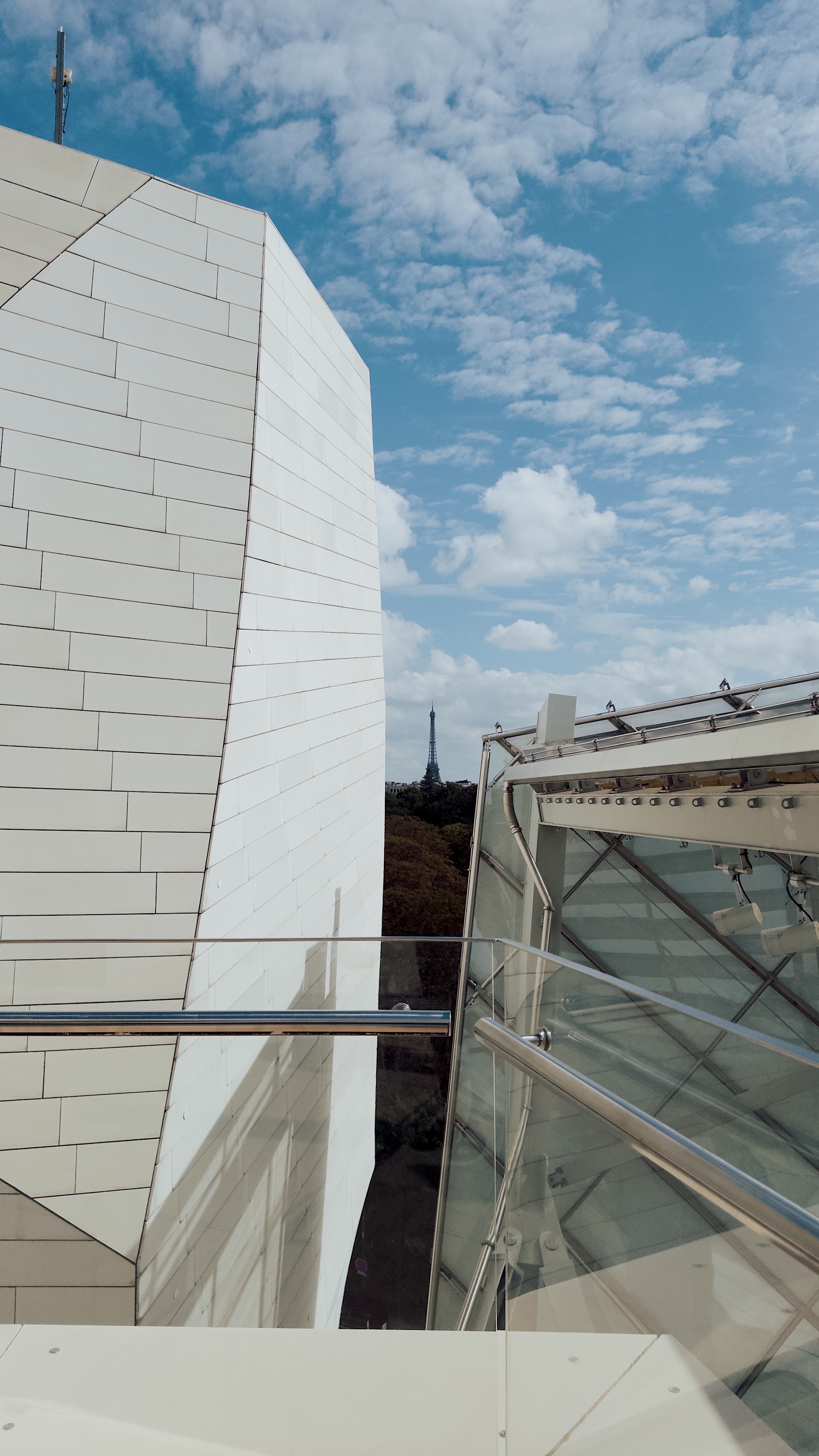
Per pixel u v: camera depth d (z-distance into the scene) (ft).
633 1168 5.47
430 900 132.46
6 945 10.41
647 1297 4.96
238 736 24.32
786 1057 4.93
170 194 24.29
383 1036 10.69
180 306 24.17
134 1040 9.69
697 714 21.48
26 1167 8.91
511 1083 9.03
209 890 22.50
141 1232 8.68
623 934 29.63
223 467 24.54
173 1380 6.62
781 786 16.33
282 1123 10.09
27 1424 6.21
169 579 23.03
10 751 20.31
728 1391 3.77
